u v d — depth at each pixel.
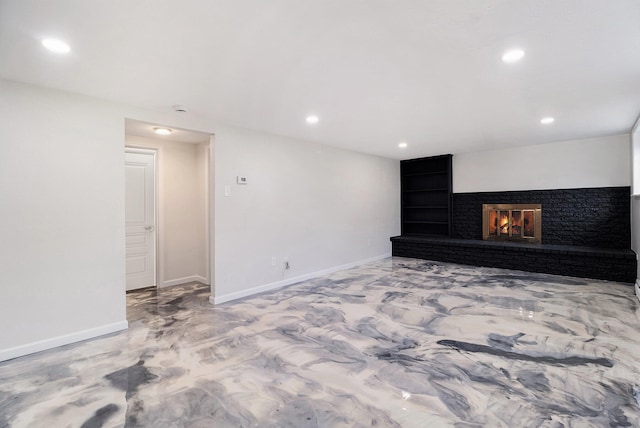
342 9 1.65
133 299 3.96
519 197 5.61
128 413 1.78
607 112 3.54
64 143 2.71
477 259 5.63
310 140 4.91
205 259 4.79
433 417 1.71
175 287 4.55
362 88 2.76
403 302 3.68
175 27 1.79
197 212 4.93
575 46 2.07
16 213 2.49
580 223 5.05
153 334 2.87
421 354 2.43
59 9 1.59
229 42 1.97
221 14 1.67
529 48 2.09
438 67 2.37
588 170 4.96
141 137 4.34
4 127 2.45
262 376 2.15
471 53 2.15
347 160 5.72
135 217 4.45
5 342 2.42
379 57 2.20
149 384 2.07
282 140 4.55
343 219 5.61
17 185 2.49
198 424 1.68
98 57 2.13
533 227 5.48
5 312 2.43
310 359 2.38
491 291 4.05
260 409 1.80
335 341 2.68
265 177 4.31
